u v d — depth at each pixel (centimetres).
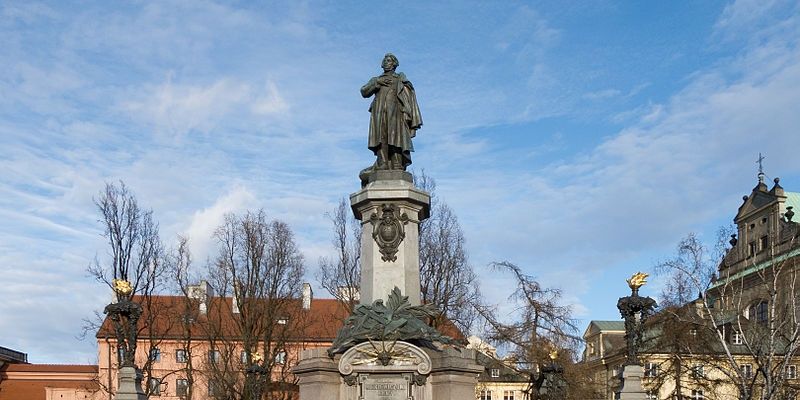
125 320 3916
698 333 4481
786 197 6000
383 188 1983
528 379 4156
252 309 4834
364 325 1816
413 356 1741
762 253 5875
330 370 1758
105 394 6131
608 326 8325
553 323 4128
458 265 4212
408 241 1977
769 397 3341
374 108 2094
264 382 4388
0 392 6956
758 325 4478
